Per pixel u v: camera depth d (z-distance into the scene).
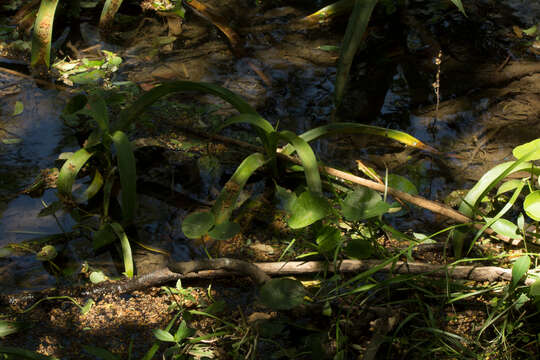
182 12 3.17
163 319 1.57
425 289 1.64
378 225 1.81
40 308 1.60
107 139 1.99
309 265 1.68
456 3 2.32
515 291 1.52
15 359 1.38
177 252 1.81
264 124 1.91
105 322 1.56
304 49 2.92
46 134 2.32
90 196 2.03
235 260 1.62
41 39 2.60
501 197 1.97
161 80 2.66
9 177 2.08
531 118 2.36
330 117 2.41
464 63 2.75
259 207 2.00
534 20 3.07
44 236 1.85
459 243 1.76
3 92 2.57
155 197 2.04
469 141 2.26
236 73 2.72
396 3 3.26
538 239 1.77
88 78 2.66
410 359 1.44
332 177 2.10
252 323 1.51
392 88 2.61
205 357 1.44
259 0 3.38
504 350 1.44
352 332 1.48
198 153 2.26
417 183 2.06
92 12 3.27
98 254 1.80
